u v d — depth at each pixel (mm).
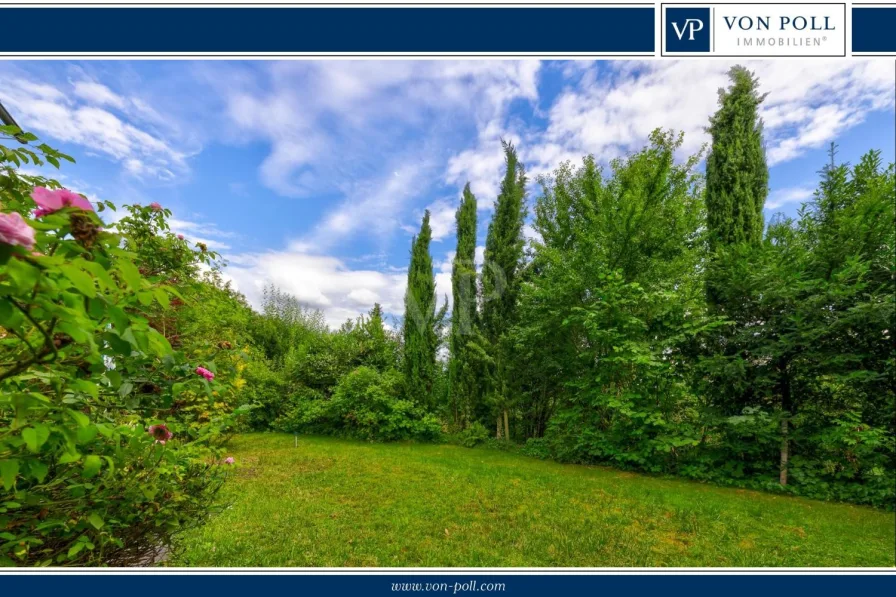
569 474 5090
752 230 6332
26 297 593
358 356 9555
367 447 6793
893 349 4016
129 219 2012
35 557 1211
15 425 686
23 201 1055
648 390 5430
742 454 4828
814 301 4211
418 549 2768
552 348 6727
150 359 1347
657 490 4375
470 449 6863
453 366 8016
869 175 4426
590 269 6238
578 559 2689
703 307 5348
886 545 2984
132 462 1273
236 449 6430
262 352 8742
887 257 4121
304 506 3539
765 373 4609
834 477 4266
